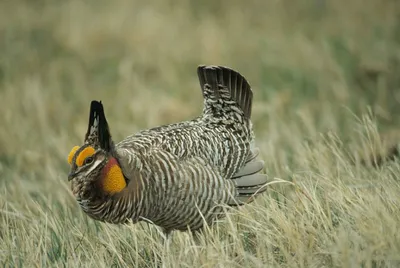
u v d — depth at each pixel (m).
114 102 27.77
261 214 14.31
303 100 27.47
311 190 14.56
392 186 14.52
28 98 26.89
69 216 16.30
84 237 14.88
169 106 26.27
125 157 14.14
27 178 21.48
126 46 31.67
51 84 29.38
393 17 32.69
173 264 12.96
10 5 36.00
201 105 26.53
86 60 31.25
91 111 13.98
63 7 35.31
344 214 13.61
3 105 26.61
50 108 27.06
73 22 33.44
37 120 26.00
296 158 18.30
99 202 14.08
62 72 30.58
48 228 15.29
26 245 14.34
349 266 11.92
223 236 14.53
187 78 29.39
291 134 21.92
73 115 26.94
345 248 11.95
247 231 14.33
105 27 32.81
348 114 25.06
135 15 33.94
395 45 30.38
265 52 30.80
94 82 29.80
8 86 28.30
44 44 32.47
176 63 30.25
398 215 13.23
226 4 35.28
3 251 14.26
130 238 14.76
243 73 29.58
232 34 32.00
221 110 15.68
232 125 15.73
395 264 12.10
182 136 14.66
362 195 14.09
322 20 33.41
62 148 23.06
